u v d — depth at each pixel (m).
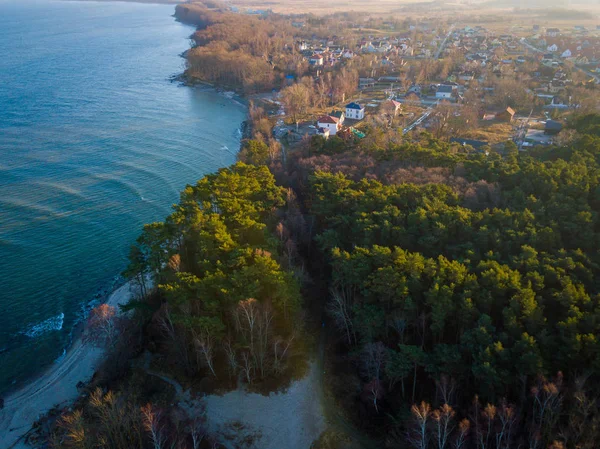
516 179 112.12
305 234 108.56
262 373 78.94
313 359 83.50
